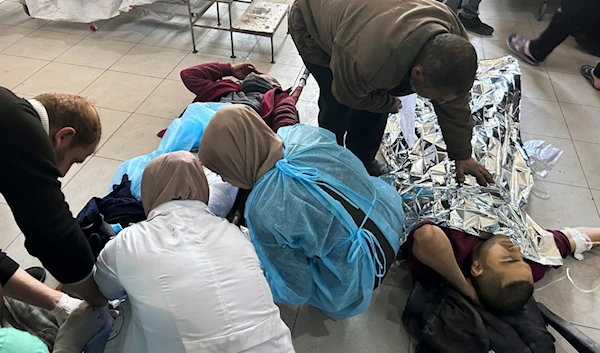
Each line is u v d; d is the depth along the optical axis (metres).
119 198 1.53
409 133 2.06
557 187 2.09
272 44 2.79
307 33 1.63
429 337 1.39
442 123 1.46
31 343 0.74
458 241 1.57
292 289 1.25
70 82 2.60
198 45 3.04
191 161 1.13
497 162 1.90
